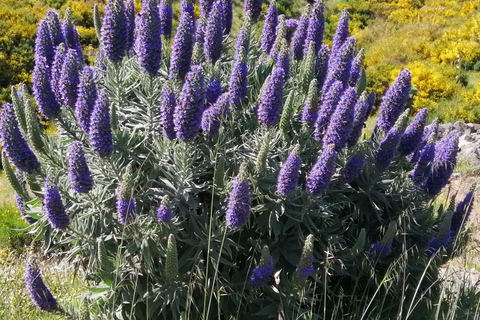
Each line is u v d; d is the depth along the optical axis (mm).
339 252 5234
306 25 6574
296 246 5035
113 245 4820
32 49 21484
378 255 5199
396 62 20562
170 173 4945
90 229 4734
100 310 4898
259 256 5074
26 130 5133
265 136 4734
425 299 5266
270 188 4836
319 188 4504
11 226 9289
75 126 5453
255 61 7191
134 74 5934
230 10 7074
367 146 5605
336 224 5367
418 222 5832
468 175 11500
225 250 4820
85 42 22188
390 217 5699
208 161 5090
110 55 5133
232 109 5395
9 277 7504
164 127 4598
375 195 5578
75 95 4793
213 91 5184
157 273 4832
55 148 5309
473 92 17672
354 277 5215
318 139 5168
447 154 5629
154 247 4547
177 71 5293
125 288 4707
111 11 4934
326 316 5141
